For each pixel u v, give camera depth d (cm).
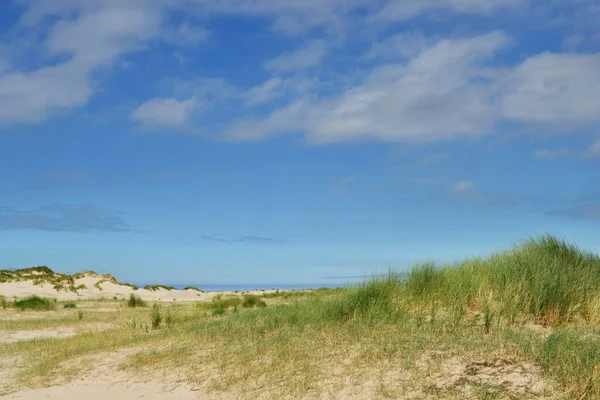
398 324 967
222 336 1125
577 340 727
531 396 581
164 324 1584
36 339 1534
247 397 724
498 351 725
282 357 855
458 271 1191
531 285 1015
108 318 2117
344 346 870
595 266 1184
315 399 678
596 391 568
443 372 681
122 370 949
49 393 864
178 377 862
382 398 639
